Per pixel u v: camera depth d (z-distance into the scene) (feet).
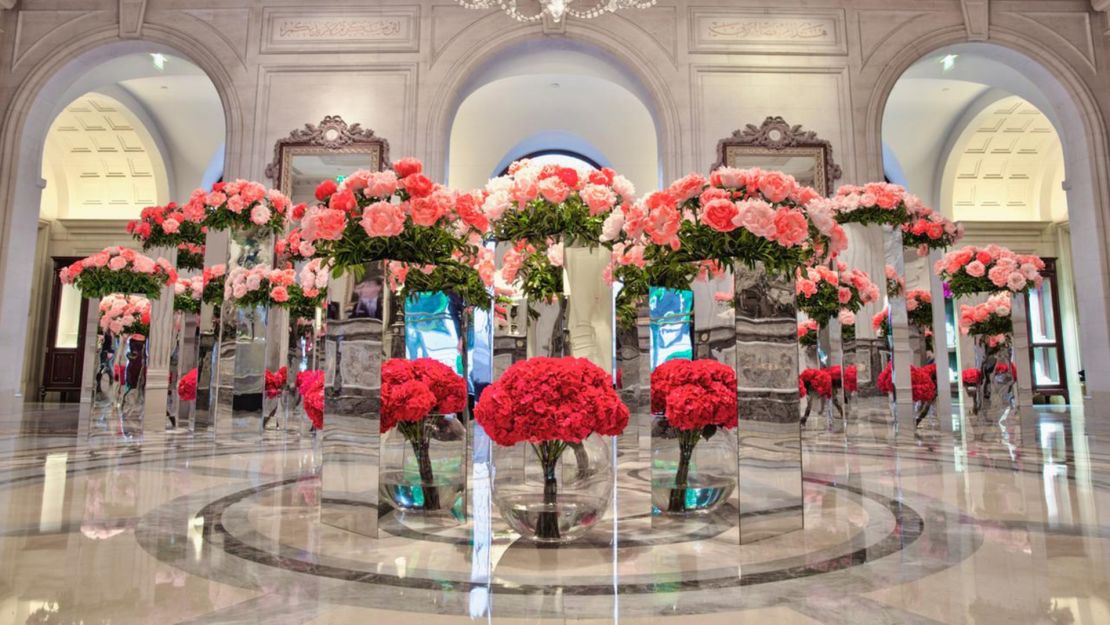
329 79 28.12
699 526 6.81
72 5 28.66
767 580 4.95
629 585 4.83
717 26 28.68
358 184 7.02
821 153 27.76
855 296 15.48
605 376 6.26
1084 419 25.86
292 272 16.55
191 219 16.40
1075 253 29.17
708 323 6.90
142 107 39.40
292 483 9.64
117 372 16.71
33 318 41.83
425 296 7.20
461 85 28.25
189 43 28.22
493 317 7.80
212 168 42.09
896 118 40.40
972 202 45.32
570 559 5.57
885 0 28.94
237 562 5.45
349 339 6.86
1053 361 44.32
